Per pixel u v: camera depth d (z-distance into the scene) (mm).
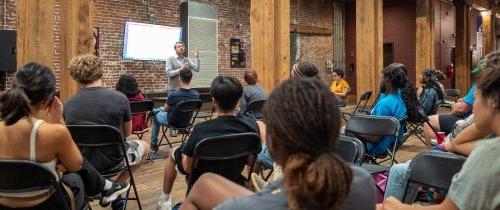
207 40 10477
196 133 2428
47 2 3863
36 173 1810
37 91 1882
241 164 2562
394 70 3926
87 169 2316
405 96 3979
